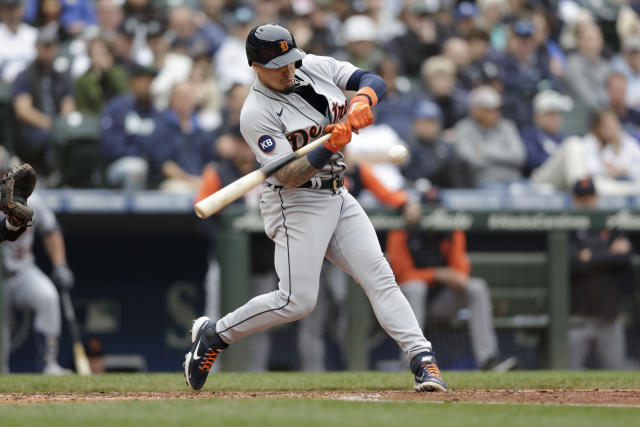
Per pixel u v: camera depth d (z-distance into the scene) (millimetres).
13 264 27219
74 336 28750
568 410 11430
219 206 12594
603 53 44250
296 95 13445
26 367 32750
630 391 15102
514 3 45250
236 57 39781
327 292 27688
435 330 28188
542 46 42844
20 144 34438
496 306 28406
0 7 38562
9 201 14117
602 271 28922
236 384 16578
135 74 34688
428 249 28141
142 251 35125
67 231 34688
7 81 36438
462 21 43094
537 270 28656
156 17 40938
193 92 36594
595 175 36062
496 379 17359
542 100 38219
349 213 14055
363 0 43031
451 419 10188
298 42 38844
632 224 29000
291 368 27938
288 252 13812
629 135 40062
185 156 34719
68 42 38906
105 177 34156
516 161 36688
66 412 11172
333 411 10992
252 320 14258
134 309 35000
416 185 34562
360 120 13188
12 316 32562
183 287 35250
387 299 14148
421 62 41062
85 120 34656
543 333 28734
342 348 27859
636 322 29297
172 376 19344
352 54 38875
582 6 45750
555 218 28641
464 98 38906
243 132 13586
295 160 13188
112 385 16359
